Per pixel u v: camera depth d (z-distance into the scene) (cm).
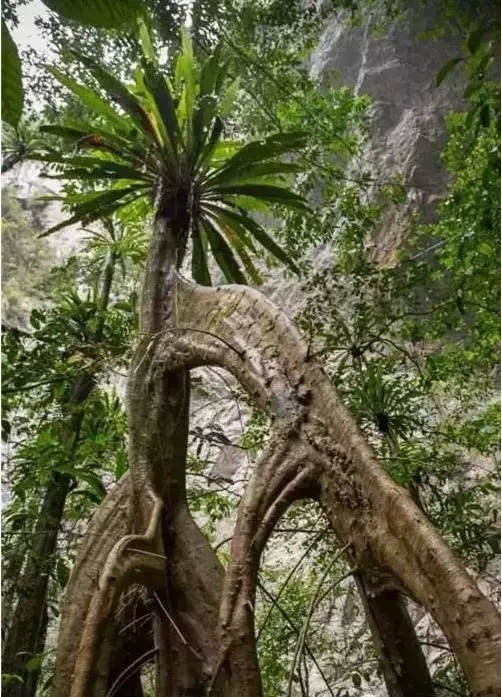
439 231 627
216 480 563
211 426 556
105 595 339
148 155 462
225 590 293
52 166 550
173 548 394
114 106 512
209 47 520
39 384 557
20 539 550
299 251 636
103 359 520
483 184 541
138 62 466
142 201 584
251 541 301
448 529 508
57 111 516
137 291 693
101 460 606
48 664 589
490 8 403
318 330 569
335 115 691
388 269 614
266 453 321
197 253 517
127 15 204
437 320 647
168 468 414
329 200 659
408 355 574
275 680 556
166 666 368
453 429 591
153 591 381
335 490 295
